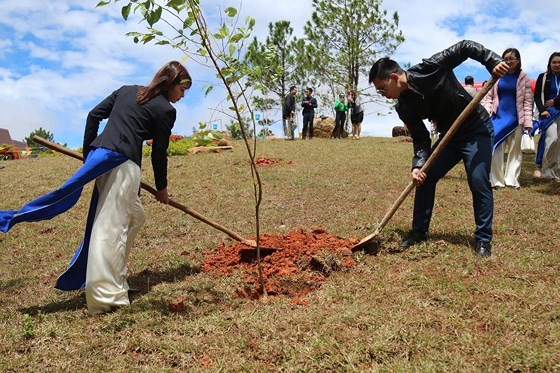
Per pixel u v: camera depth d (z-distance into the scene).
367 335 3.59
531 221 6.59
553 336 3.41
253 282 4.89
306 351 3.42
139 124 4.41
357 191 9.07
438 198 8.15
